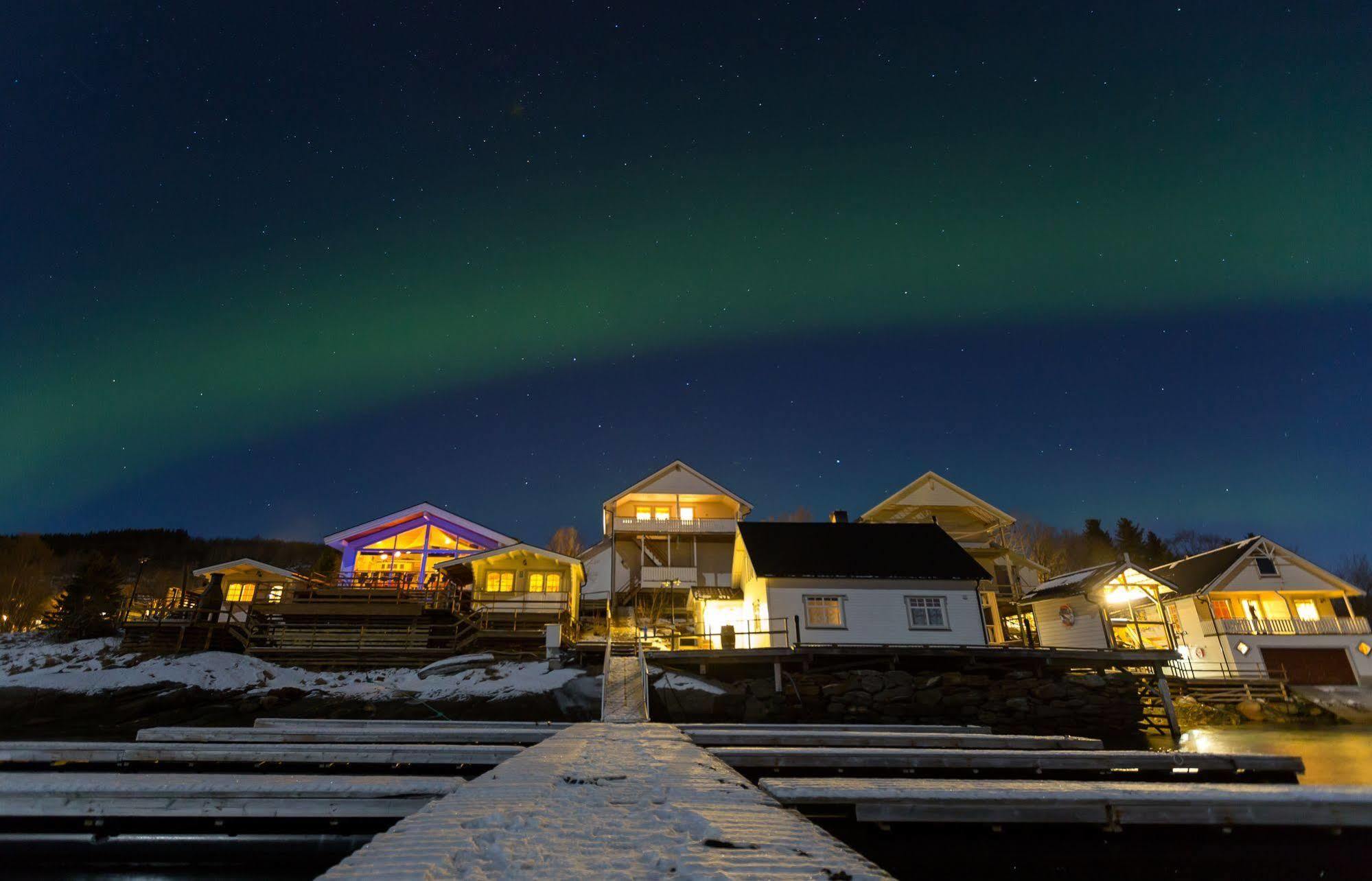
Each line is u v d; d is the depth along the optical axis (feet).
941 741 42.96
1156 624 131.54
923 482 153.38
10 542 187.32
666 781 22.43
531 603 103.50
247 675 81.25
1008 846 25.21
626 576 144.15
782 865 12.41
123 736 65.98
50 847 26.58
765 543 104.47
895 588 95.14
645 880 11.57
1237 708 108.37
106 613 107.86
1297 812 24.80
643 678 67.62
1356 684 118.32
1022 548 237.66
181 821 26.84
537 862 12.58
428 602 94.58
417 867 12.13
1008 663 84.23
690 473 152.25
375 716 71.05
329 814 26.07
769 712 75.82
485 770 35.32
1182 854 25.30
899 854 25.04
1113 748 79.10
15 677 78.74
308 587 98.02
